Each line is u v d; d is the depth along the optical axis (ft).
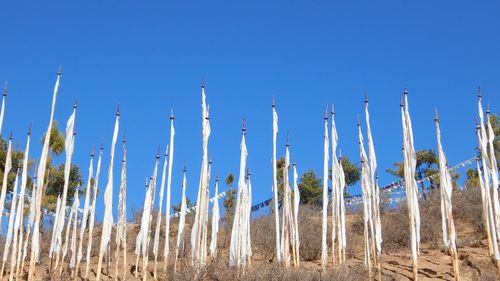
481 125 59.82
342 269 57.67
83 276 67.26
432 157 113.39
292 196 90.07
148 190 63.05
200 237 58.18
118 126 62.49
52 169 86.63
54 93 59.72
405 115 60.08
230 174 93.35
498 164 99.96
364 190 62.85
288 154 66.08
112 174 60.64
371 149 62.64
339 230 61.72
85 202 64.44
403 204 92.12
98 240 81.25
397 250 77.61
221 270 57.36
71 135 61.87
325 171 63.36
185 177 64.59
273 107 64.80
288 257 59.77
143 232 61.05
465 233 83.05
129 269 70.44
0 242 74.69
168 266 68.33
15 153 80.64
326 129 65.41
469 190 94.02
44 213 81.92
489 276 57.52
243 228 60.90
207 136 62.28
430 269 63.52
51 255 64.34
